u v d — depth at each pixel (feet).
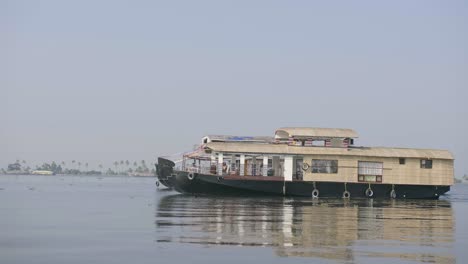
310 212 147.64
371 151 236.22
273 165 234.58
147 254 77.20
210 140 242.37
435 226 119.34
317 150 230.48
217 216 129.59
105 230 101.71
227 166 226.99
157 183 358.02
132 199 206.80
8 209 150.30
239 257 75.56
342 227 112.06
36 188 347.15
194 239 90.48
